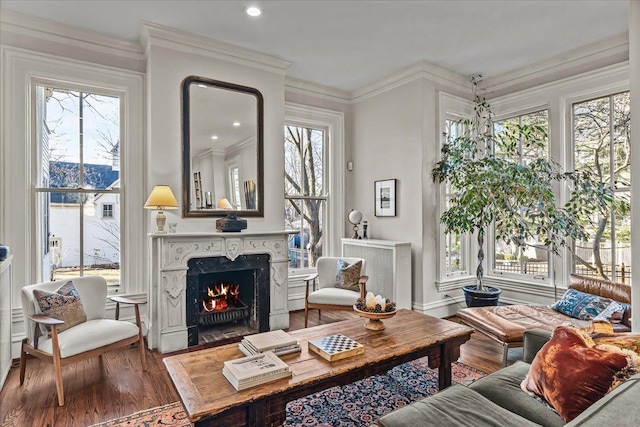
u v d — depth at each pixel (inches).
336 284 160.7
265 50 154.6
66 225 137.8
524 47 152.3
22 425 84.3
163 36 136.6
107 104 144.6
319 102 200.5
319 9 123.3
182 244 133.0
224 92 151.4
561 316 124.5
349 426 84.4
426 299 171.8
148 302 139.4
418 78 171.5
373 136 196.5
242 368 69.0
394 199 183.8
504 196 150.0
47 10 122.2
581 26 134.8
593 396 55.1
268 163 162.4
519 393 65.9
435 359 90.4
